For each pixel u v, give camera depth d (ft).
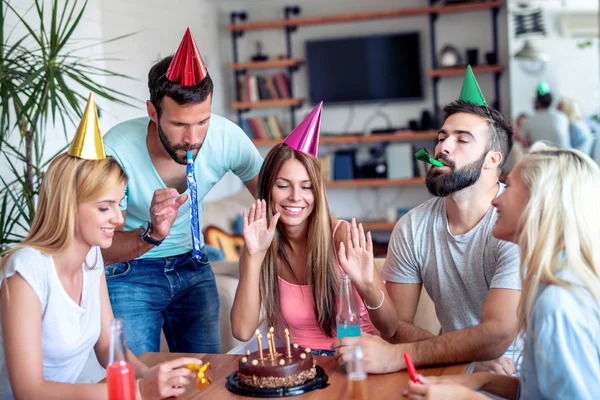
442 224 6.95
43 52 9.57
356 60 23.02
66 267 5.75
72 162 5.56
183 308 8.16
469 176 6.51
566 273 4.85
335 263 7.14
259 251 6.95
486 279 6.73
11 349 5.41
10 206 10.77
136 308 7.67
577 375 4.65
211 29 23.00
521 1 21.09
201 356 6.39
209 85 6.73
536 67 21.15
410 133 22.35
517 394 5.51
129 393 4.66
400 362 5.80
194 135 6.80
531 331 4.87
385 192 23.61
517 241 5.29
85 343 6.03
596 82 20.84
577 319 4.69
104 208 5.59
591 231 4.89
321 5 23.50
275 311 7.27
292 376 5.33
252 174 8.16
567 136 19.95
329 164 23.18
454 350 5.95
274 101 23.15
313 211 7.07
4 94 9.12
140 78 17.46
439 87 23.04
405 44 22.68
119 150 7.36
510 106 22.36
